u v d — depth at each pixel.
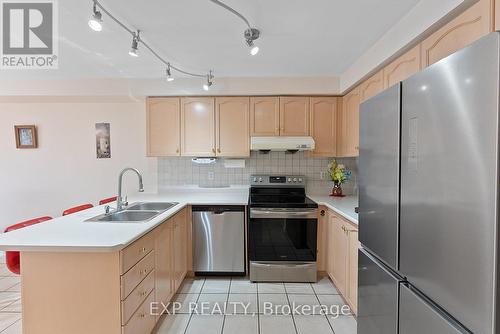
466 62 0.79
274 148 3.10
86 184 3.63
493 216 0.71
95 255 1.51
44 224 1.90
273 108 3.24
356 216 2.19
